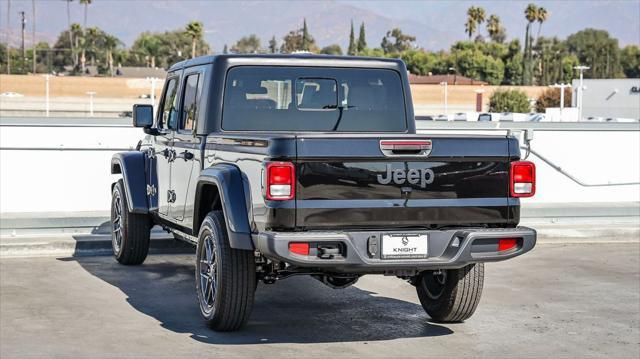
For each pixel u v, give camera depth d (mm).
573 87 95250
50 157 14062
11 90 99250
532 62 158375
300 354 6941
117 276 10109
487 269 10891
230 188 7152
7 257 11312
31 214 13031
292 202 6664
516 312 8562
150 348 7047
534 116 59062
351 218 6789
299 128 8430
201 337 7414
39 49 195875
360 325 7953
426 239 6930
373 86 8695
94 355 6820
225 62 8195
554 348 7234
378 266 6793
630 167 16688
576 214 14117
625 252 12242
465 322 8133
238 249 7297
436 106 107562
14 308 8391
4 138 14570
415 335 7613
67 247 11625
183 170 8633
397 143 6844
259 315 8297
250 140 7031
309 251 6652
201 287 7785
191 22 152000
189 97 8750
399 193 6902
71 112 101000
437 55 180000
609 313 8547
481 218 7125
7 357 6719
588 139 16469
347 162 6770
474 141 7059
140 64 193375
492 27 179125
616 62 180625
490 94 109625
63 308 8422
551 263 11328
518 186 7199
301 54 8453
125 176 10203
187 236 8867
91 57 182375
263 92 8320
